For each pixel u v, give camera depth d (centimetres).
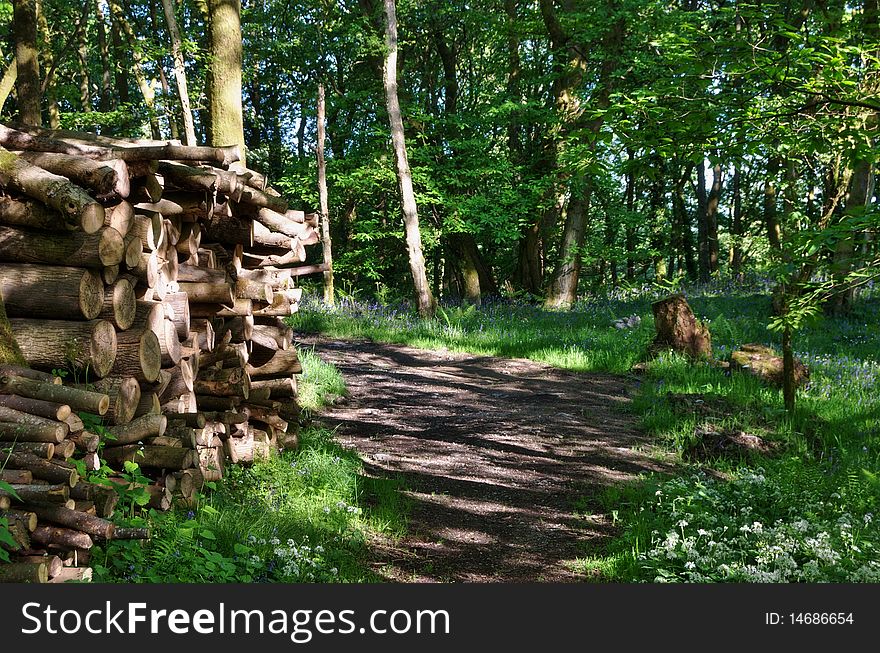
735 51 607
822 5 833
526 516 721
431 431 1020
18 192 456
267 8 2702
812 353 1480
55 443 413
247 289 709
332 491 688
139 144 612
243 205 675
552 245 3222
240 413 718
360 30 2206
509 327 1911
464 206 2367
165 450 544
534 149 2642
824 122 609
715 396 1137
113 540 445
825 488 703
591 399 1248
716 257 3127
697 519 646
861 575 505
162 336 554
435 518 698
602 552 630
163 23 2477
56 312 472
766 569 530
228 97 1150
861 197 1546
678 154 638
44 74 2498
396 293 2653
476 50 3109
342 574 523
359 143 2536
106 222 499
